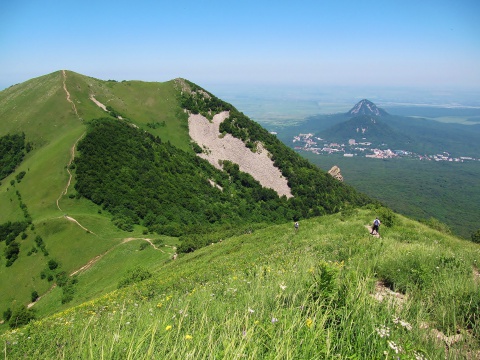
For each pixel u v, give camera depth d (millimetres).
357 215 29875
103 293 35281
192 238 49438
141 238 57375
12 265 52156
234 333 3918
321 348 3574
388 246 11344
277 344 3547
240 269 14109
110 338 4875
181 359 3654
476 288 5414
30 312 39781
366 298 4676
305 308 4645
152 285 18141
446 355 3605
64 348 5145
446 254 8820
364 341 3701
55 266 50562
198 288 10719
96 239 55656
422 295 5656
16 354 6371
